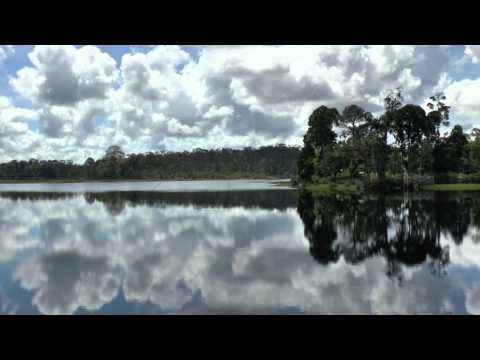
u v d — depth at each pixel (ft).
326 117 271.08
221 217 102.53
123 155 612.70
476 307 35.78
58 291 42.19
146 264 53.88
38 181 623.36
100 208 132.16
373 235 72.90
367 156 227.81
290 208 122.93
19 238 75.20
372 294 39.83
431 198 148.56
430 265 51.11
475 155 249.96
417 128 237.86
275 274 47.88
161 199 168.66
